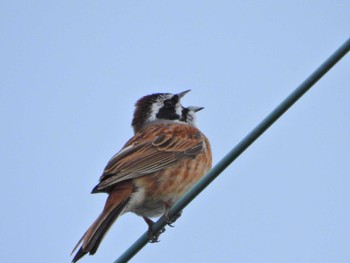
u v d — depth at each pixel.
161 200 12.42
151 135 13.02
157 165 12.43
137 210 12.36
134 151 12.50
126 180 12.05
